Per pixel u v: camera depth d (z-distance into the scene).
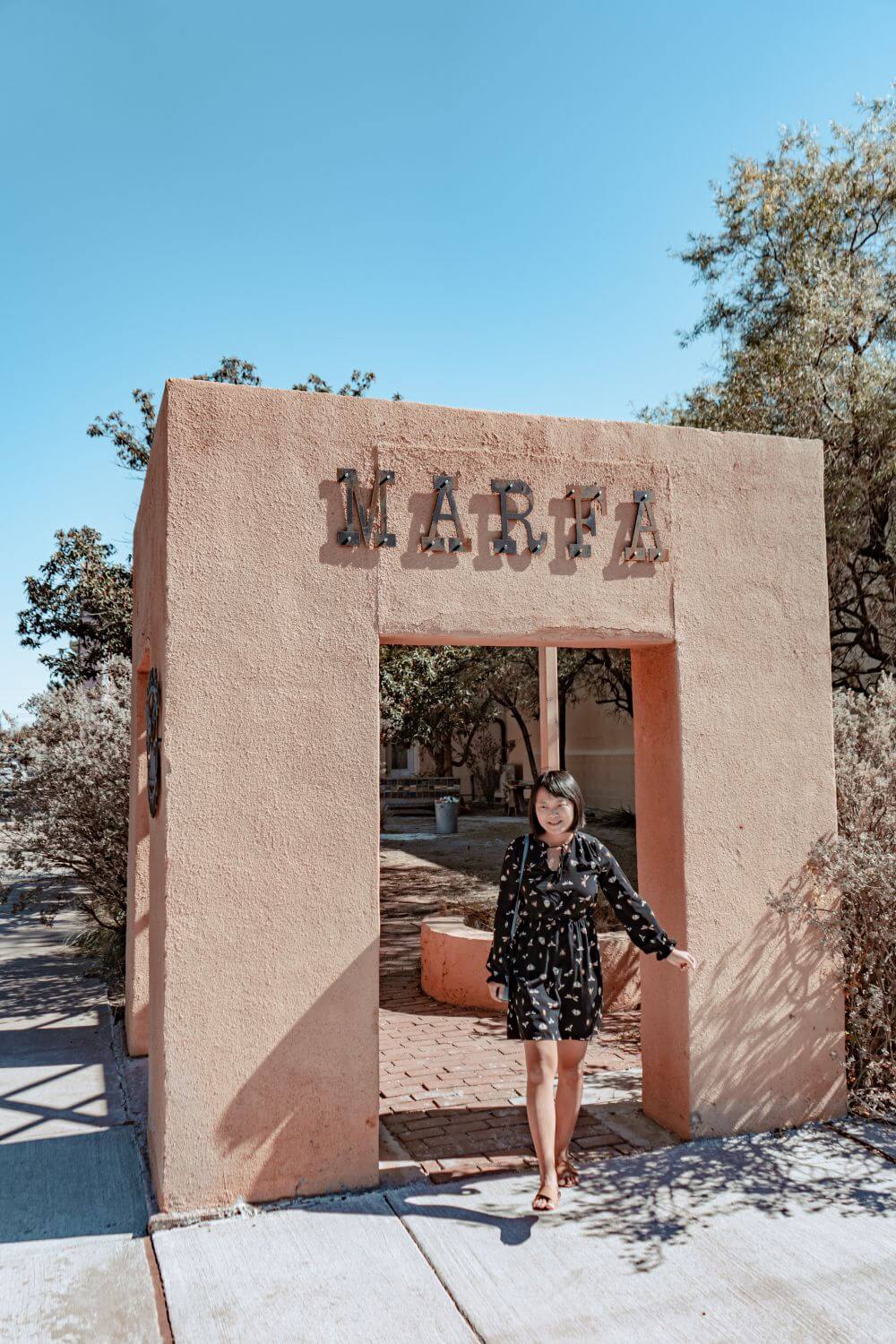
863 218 12.41
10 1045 6.25
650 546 4.67
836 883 4.78
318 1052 3.97
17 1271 3.38
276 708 4.04
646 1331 3.00
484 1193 3.96
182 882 3.83
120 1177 4.17
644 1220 3.71
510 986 3.90
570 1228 3.64
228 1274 3.33
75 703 8.88
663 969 4.70
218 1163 3.79
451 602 4.33
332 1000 4.01
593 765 22.11
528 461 4.52
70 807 8.31
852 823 5.44
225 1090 3.82
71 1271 3.38
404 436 4.34
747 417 10.70
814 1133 4.56
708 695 4.71
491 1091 5.25
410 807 23.27
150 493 5.01
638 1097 5.10
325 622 4.14
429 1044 6.23
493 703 21.78
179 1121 3.74
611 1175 4.11
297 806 4.03
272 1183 3.87
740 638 4.81
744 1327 3.02
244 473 4.07
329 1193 3.94
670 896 4.67
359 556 4.22
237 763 3.96
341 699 4.14
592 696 21.94
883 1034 5.14
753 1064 4.60
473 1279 3.30
